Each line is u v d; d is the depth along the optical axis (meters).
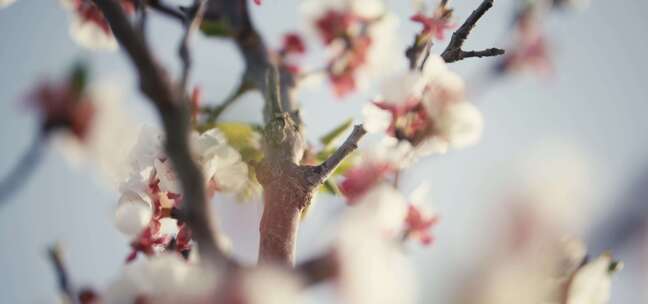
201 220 0.41
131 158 0.53
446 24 0.55
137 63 0.40
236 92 0.60
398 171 0.54
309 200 0.51
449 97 0.54
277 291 0.41
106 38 0.66
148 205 0.52
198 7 0.43
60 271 0.47
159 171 0.53
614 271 0.43
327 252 0.41
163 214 0.52
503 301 0.27
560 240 0.27
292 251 0.51
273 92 0.53
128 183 0.53
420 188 0.56
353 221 0.42
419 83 0.54
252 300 0.41
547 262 0.28
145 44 0.40
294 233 0.51
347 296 0.41
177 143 0.41
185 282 0.43
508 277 0.27
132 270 0.44
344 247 0.41
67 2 0.66
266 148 0.52
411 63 0.54
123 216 0.52
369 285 0.41
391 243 0.42
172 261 0.44
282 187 0.51
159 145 0.53
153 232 0.52
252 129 0.58
